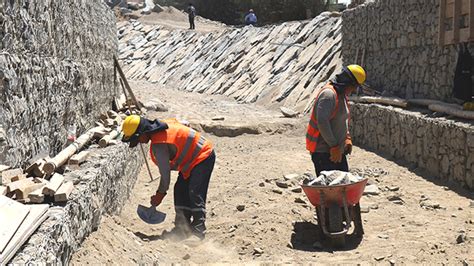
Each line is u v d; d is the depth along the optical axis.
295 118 17.81
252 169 11.54
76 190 5.51
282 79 21.89
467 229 7.12
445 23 11.42
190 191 6.89
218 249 6.69
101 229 5.97
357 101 15.10
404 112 11.88
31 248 3.95
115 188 7.52
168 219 7.95
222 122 16.84
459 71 10.73
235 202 8.54
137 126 6.59
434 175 10.31
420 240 6.74
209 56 29.03
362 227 7.16
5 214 4.16
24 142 6.09
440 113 10.77
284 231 7.18
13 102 5.78
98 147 8.59
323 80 19.28
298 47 23.27
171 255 6.36
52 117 7.32
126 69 32.69
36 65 6.67
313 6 41.41
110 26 14.66
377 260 6.19
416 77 13.13
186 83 27.70
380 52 15.23
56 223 4.46
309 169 11.52
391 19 14.37
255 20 33.03
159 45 34.22
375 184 9.92
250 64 25.25
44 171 5.96
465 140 9.12
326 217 6.86
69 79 8.44
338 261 6.23
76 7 9.33
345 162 7.35
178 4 50.66
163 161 6.59
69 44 8.66
